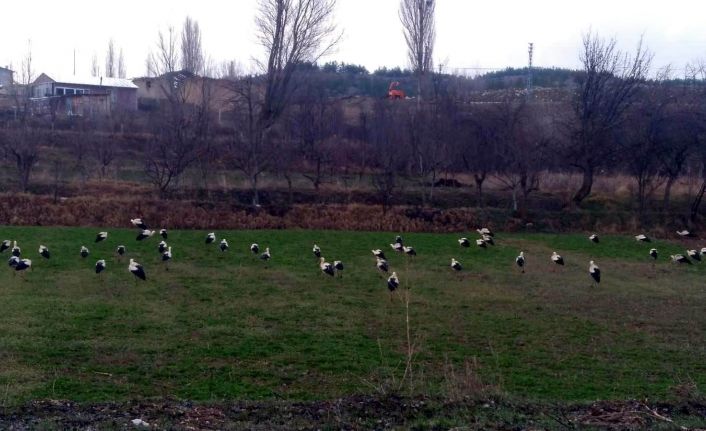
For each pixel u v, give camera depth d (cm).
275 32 5122
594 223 4331
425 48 6538
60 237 3409
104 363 1675
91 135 4872
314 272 2972
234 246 3412
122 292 2472
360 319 2230
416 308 2414
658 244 3962
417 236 3897
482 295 2658
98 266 2678
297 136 5359
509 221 4262
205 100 5222
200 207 4009
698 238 4184
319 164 4572
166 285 2617
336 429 1127
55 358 1695
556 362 1833
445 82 7538
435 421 1162
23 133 4306
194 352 1805
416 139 4578
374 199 4466
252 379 1608
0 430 1072
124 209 3900
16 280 2581
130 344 1847
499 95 8631
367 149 5066
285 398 1464
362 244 3619
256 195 4169
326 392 1522
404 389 1430
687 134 4459
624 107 4894
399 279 2897
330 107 5978
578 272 3212
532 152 4528
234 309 2298
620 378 1697
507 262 3369
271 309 2319
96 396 1423
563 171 5184
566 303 2581
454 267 3058
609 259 3572
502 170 4566
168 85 6538
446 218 4216
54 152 4928
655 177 5159
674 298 2744
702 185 4619
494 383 1612
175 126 4612
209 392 1491
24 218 3756
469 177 5284
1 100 6638
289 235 3731
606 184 5022
